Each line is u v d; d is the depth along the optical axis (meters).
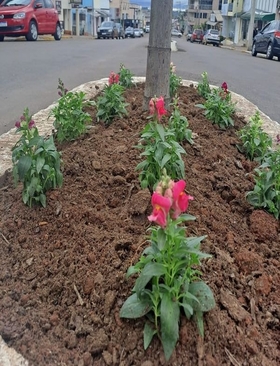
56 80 8.33
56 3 34.59
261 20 34.22
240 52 24.58
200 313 1.82
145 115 4.21
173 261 1.75
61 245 2.39
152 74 4.16
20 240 2.48
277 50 17.81
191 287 1.86
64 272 2.19
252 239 2.66
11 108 6.10
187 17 84.06
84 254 2.28
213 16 61.16
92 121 4.34
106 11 54.62
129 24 74.56
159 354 1.75
